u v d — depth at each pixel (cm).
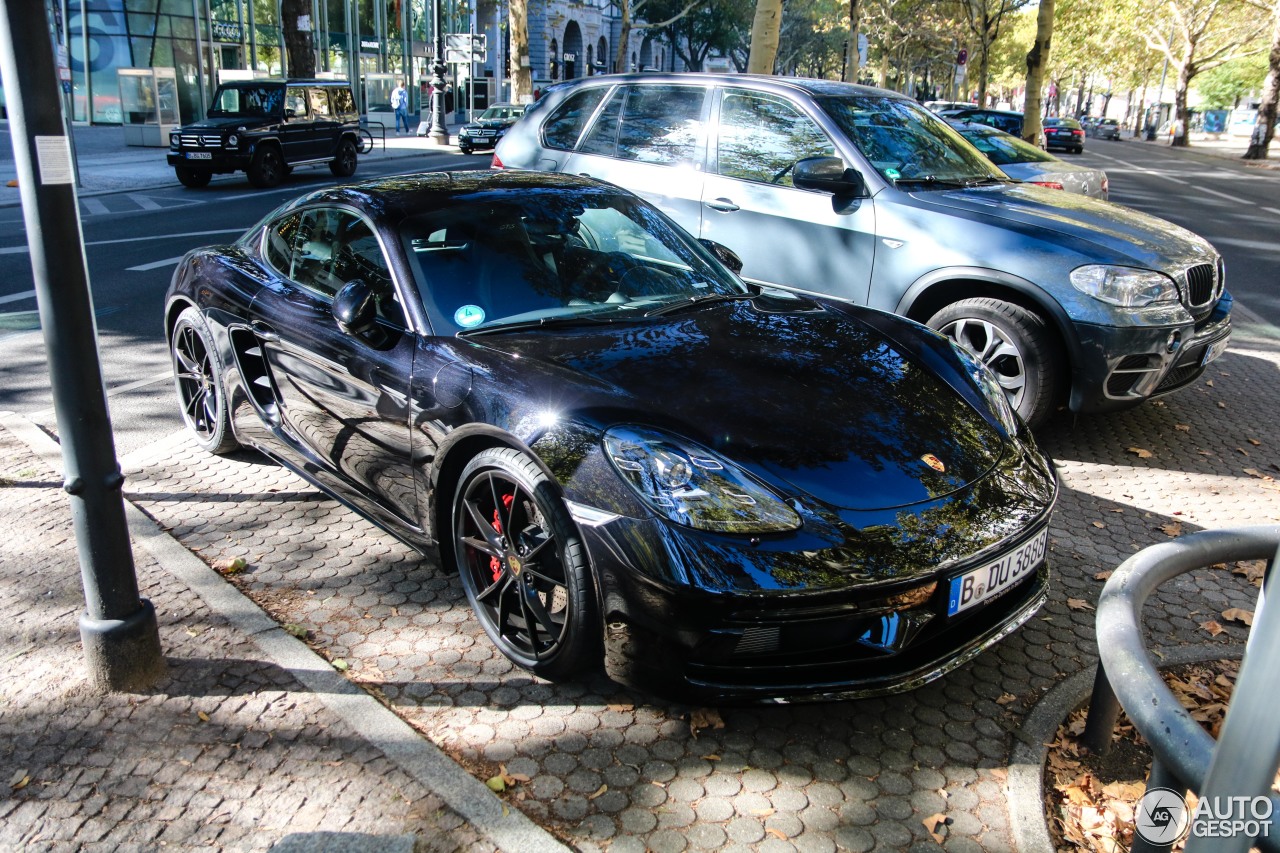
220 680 279
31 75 227
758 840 224
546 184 393
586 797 238
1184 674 298
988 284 492
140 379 589
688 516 239
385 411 318
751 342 317
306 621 317
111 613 269
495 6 4934
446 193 369
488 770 247
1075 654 308
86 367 250
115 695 271
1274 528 181
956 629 266
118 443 481
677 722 267
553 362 289
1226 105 6838
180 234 1160
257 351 395
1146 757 255
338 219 374
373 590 338
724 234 573
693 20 5919
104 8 2977
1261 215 1603
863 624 243
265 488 427
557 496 259
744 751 257
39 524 380
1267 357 704
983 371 333
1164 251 472
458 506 296
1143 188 2103
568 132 655
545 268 346
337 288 361
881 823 231
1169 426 542
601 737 261
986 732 267
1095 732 253
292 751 249
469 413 284
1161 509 429
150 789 236
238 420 424
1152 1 4806
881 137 554
